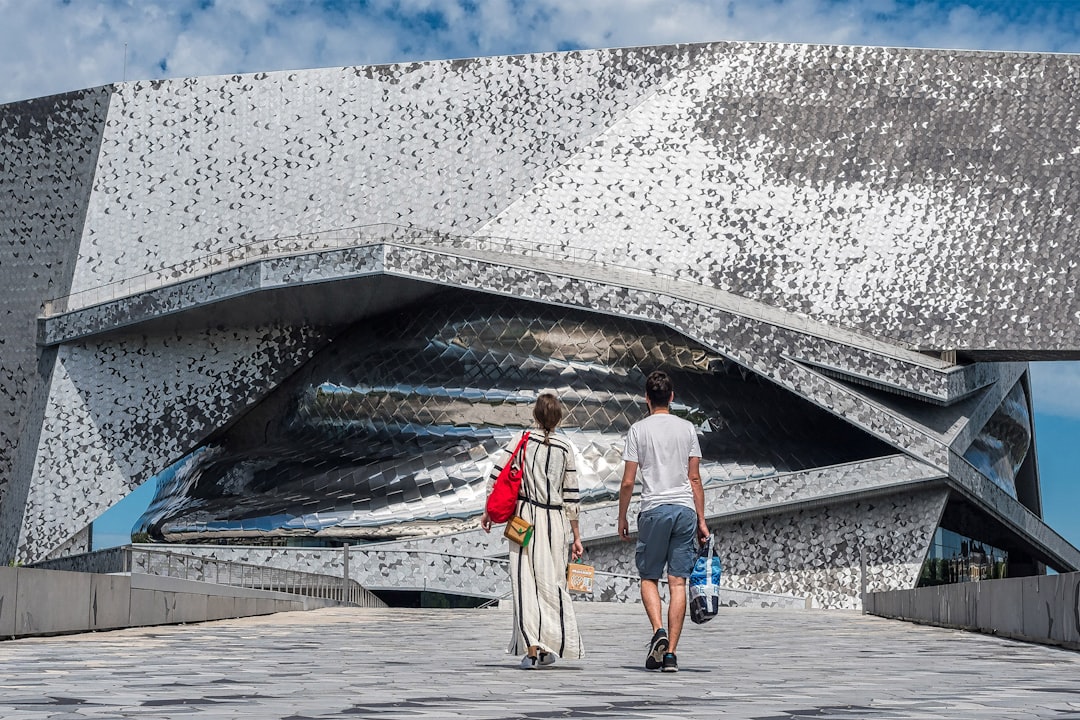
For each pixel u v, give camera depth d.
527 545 7.55
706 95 44.97
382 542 38.50
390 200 45.16
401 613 19.30
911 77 44.72
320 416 43.53
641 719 4.21
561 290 39.00
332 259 39.47
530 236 44.12
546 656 7.55
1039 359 43.50
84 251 45.50
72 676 6.02
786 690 5.63
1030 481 62.50
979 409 43.34
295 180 45.62
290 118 46.09
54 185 46.62
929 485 37.88
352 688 5.46
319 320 43.94
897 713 4.50
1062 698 5.20
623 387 40.72
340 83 46.25
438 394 41.06
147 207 45.75
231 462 43.38
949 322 41.56
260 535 39.12
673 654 7.03
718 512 37.72
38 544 43.16
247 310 42.62
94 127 46.59
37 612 9.93
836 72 44.97
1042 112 43.88
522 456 7.62
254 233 45.31
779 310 42.47
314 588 21.77
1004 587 11.10
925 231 42.81
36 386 45.19
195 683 5.66
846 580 38.22
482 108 45.59
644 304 38.66
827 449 41.22
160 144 46.22
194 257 45.34
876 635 12.28
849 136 44.22
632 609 27.48
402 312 43.00
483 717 4.21
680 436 7.52
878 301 42.22
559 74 45.53
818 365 38.19
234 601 15.72
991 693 5.47
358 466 40.34
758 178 44.00
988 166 43.34
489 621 15.89
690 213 43.81
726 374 41.16
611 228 43.91
